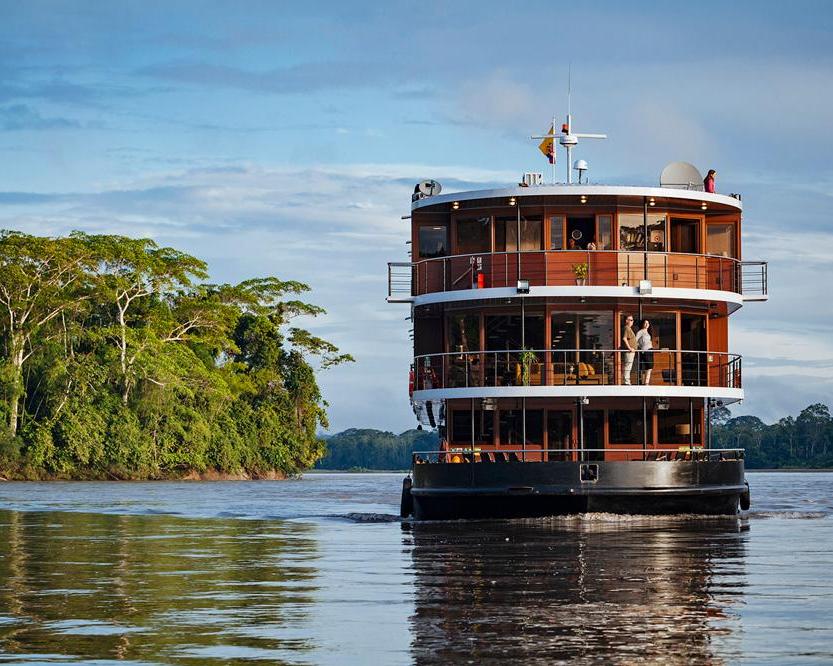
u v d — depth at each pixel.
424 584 22.53
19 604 20.11
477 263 41.94
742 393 43.19
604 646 16.22
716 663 15.20
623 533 34.53
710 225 43.28
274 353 144.38
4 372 118.31
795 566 25.58
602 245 41.91
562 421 42.16
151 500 66.81
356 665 15.15
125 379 124.12
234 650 16.08
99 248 123.44
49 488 93.12
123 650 16.06
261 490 87.94
